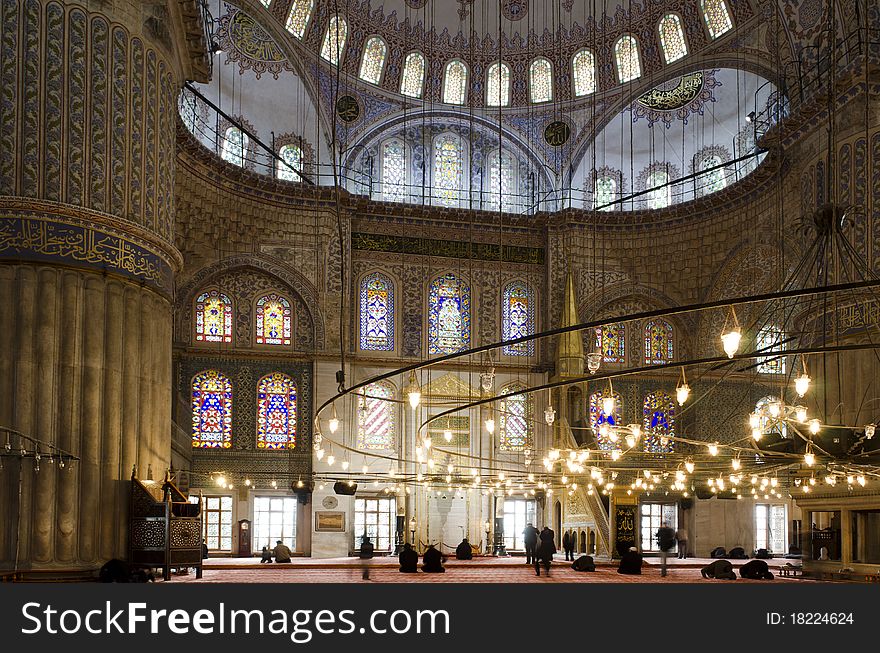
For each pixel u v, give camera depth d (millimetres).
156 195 16578
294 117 27031
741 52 24734
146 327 16000
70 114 15180
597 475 21297
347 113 27625
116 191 15594
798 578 18359
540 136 29078
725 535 27844
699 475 25484
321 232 26578
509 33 28641
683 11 26219
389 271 27578
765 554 25984
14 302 14492
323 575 19047
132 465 15422
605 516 24688
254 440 25672
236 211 25531
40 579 13953
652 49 27234
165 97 17109
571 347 27172
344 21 26984
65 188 15000
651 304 28344
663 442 27734
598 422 27859
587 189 29031
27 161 14812
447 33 28344
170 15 16969
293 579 17281
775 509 28469
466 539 25922
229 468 25391
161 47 16891
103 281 15250
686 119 28062
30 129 14891
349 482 22828
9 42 14938
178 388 25141
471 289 27266
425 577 18281
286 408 26016
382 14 27516
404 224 27844
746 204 25859
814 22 21250
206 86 25453
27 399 14336
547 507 27688
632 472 26172
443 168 28859
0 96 14789
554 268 28125
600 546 24625
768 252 25172
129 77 16016
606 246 28312
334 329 26328
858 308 18781
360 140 27922
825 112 20359
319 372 26062
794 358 20125
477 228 28344
